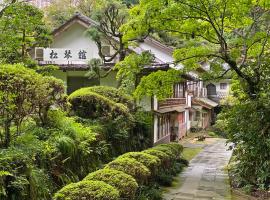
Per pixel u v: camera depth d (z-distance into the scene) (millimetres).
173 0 11812
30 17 12320
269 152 11336
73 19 19594
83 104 13477
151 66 16719
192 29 13102
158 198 9703
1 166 5945
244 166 12336
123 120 14203
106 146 12492
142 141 17516
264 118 11516
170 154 12367
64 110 11828
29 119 9023
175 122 29125
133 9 12789
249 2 11938
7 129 7109
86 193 5238
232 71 14047
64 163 8805
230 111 12953
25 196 6473
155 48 20516
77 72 19562
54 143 8602
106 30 16547
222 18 12383
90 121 13094
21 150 6773
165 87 13492
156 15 11859
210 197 10711
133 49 18469
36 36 13906
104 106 13492
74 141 9609
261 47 13602
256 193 11344
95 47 19656
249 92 12562
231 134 12398
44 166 7926
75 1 33250
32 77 7312
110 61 17797
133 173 7348
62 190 5387
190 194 11000
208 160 19391
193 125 38344
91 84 19547
